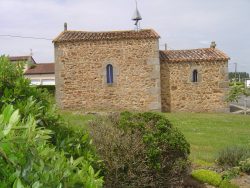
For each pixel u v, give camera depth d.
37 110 3.29
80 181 2.29
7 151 1.91
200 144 13.85
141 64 23.80
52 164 2.21
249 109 25.66
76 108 23.84
